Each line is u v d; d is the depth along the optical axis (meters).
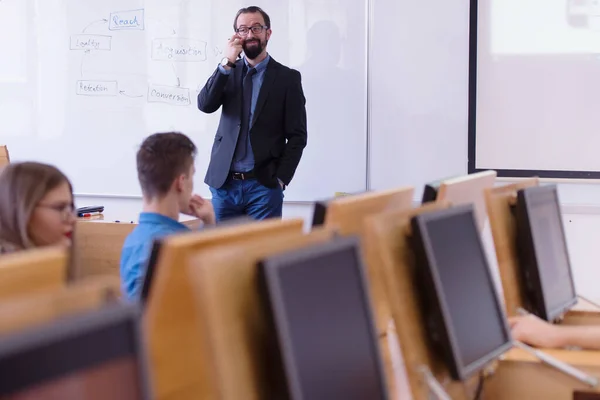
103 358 0.50
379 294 1.27
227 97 3.32
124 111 3.91
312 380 0.76
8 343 0.45
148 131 3.88
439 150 3.58
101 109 3.93
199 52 3.78
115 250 2.86
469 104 3.53
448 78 3.53
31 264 0.65
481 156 3.54
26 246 1.28
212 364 0.71
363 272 0.90
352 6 3.58
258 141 3.29
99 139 3.95
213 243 0.82
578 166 3.46
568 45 3.41
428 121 3.57
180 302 0.81
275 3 3.65
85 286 0.57
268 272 0.73
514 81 3.47
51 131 4.00
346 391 0.82
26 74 4.00
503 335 1.24
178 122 3.84
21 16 3.97
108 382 0.51
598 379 1.38
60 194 1.32
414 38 3.54
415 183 3.61
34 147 4.04
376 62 3.58
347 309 0.85
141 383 0.53
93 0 3.88
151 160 1.77
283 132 3.35
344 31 3.60
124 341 0.52
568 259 1.79
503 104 3.50
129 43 3.86
